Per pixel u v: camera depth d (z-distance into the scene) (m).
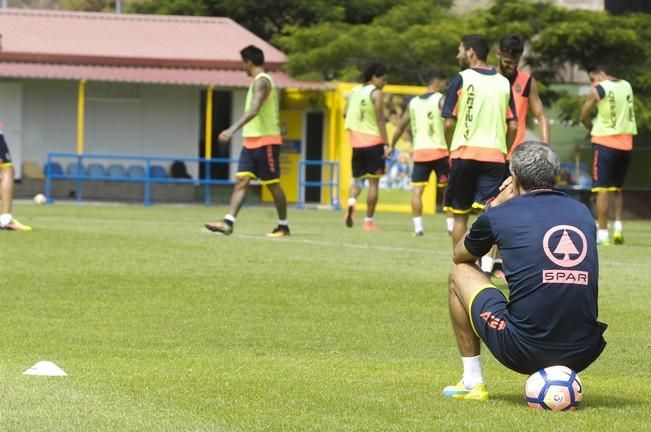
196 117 66.31
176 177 65.56
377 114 39.78
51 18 66.38
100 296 21.92
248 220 45.78
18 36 63.94
